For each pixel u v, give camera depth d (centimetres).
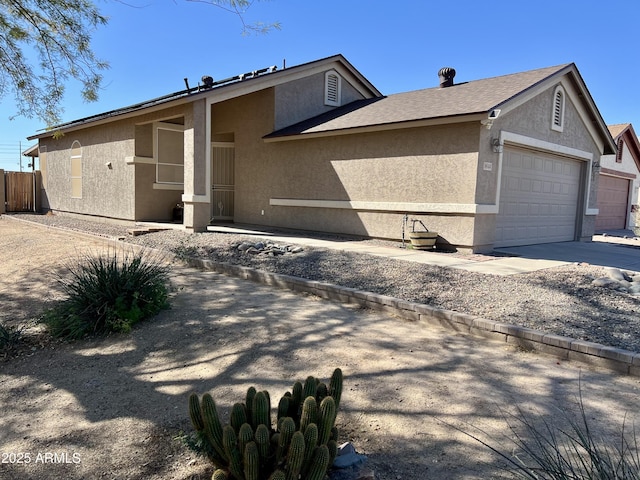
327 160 1279
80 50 875
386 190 1148
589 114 1345
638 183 2409
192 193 1206
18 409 381
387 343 502
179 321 575
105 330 548
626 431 327
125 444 326
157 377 435
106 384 424
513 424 339
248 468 238
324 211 1296
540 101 1154
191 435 318
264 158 1450
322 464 239
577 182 1405
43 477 291
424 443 318
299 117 1467
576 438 314
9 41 836
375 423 344
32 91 895
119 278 584
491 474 284
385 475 285
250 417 275
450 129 1025
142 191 1457
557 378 417
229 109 1551
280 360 461
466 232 1009
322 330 543
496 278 717
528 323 521
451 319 550
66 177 1833
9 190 2028
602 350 440
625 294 634
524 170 1175
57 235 1330
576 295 627
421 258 898
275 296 692
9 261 998
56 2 793
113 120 1474
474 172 988
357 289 670
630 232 2119
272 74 1355
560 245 1264
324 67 1516
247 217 1517
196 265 902
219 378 426
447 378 416
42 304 679
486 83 1232
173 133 1523
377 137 1161
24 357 491
